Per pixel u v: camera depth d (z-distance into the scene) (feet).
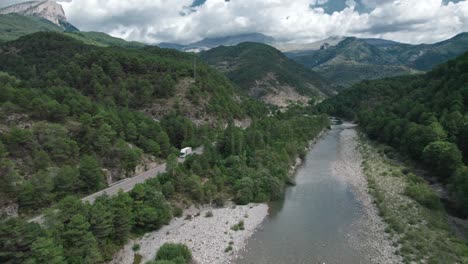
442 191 247.50
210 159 286.66
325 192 271.90
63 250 138.10
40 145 204.13
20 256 124.26
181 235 193.16
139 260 163.73
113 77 433.48
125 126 288.92
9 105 220.64
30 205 172.24
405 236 180.65
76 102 267.18
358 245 177.78
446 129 313.53
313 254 169.99
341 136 545.44
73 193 197.77
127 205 189.78
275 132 417.90
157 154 294.05
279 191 262.67
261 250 175.83
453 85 396.57
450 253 160.15
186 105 417.28
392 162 337.11
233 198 254.88
